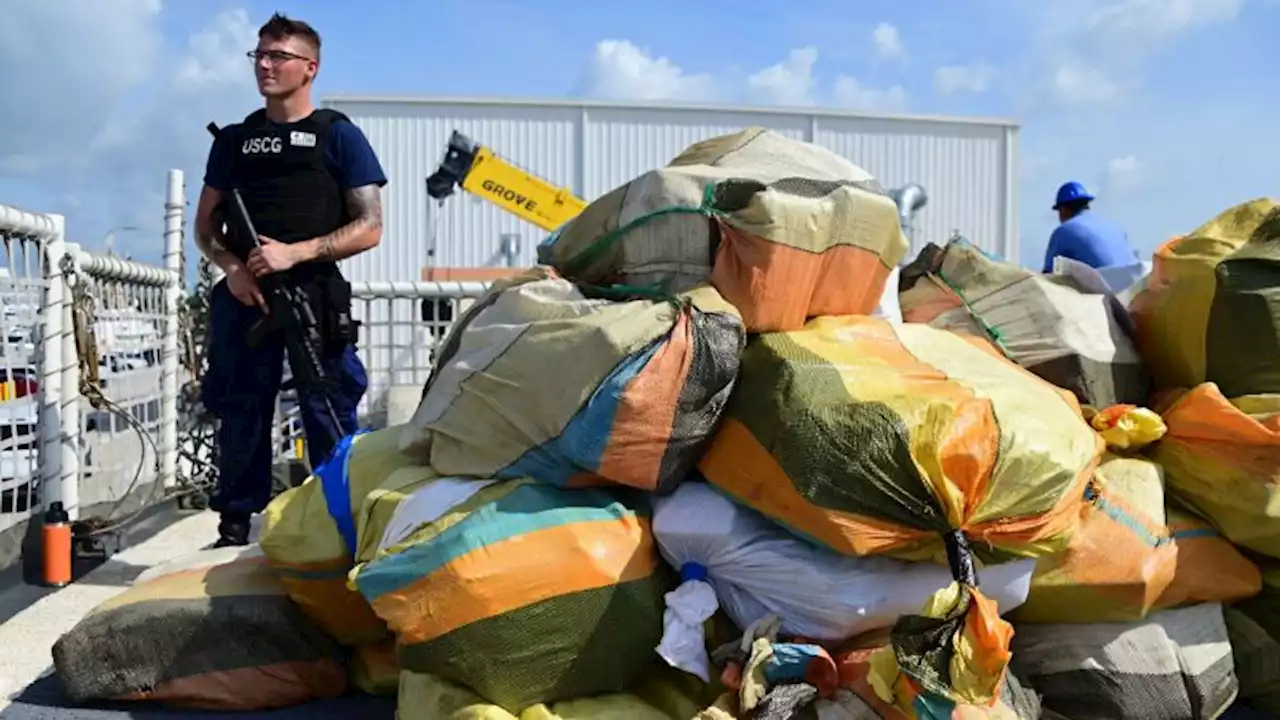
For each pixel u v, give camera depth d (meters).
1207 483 2.56
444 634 2.13
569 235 2.74
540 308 2.40
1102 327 3.03
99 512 4.82
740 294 2.42
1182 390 2.89
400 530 2.34
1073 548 2.34
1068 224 5.73
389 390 6.48
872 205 2.54
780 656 2.12
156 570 3.00
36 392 4.29
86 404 4.71
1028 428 2.20
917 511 2.08
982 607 1.92
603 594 2.18
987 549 2.18
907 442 2.08
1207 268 2.84
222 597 2.71
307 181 3.86
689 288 2.50
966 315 3.11
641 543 2.26
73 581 3.91
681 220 2.50
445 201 17.30
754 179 2.49
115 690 2.64
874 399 2.15
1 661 2.99
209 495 5.46
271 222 3.86
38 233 4.26
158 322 5.71
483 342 2.47
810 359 2.29
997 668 1.90
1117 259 5.67
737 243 2.42
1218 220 3.01
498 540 2.16
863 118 18.73
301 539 2.68
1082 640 2.41
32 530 3.94
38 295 4.32
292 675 2.70
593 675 2.20
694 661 2.21
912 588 2.18
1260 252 2.79
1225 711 2.66
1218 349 2.80
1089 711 2.40
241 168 3.88
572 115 17.62
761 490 2.20
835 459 2.11
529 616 2.12
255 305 3.89
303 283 3.88
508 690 2.15
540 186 11.42
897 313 2.86
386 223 17.36
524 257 17.33
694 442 2.24
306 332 3.83
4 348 4.06
